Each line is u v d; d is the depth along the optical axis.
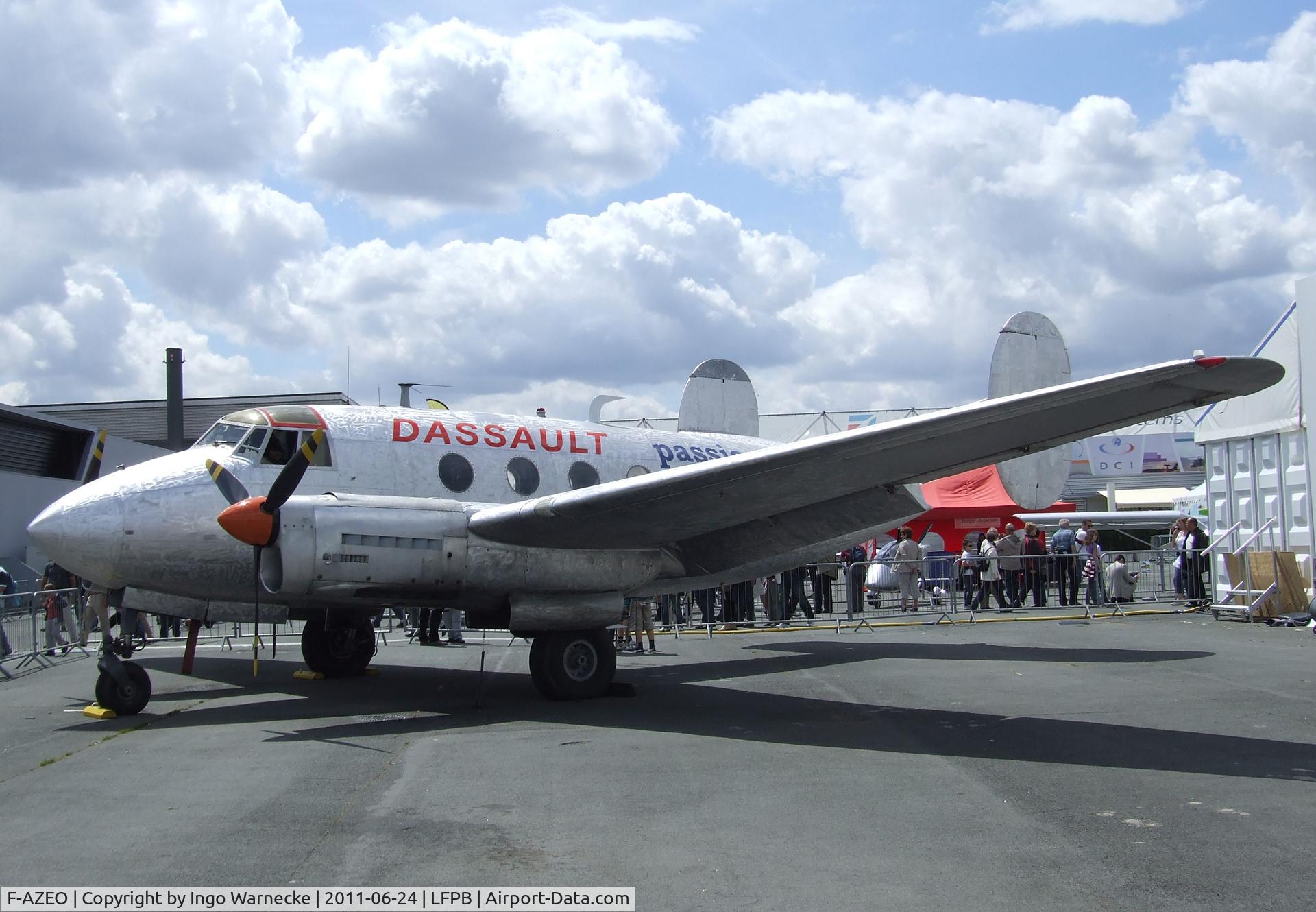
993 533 19.56
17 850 4.73
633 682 10.85
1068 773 6.15
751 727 7.96
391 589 8.79
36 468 23.06
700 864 4.45
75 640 15.16
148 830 5.05
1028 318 14.96
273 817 5.26
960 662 11.85
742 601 17.00
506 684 10.89
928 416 7.33
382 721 8.45
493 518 8.88
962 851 4.60
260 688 10.77
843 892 4.07
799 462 7.89
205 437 10.16
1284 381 15.05
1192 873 4.27
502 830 5.00
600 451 11.71
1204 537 17.78
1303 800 5.45
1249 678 9.94
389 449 10.20
